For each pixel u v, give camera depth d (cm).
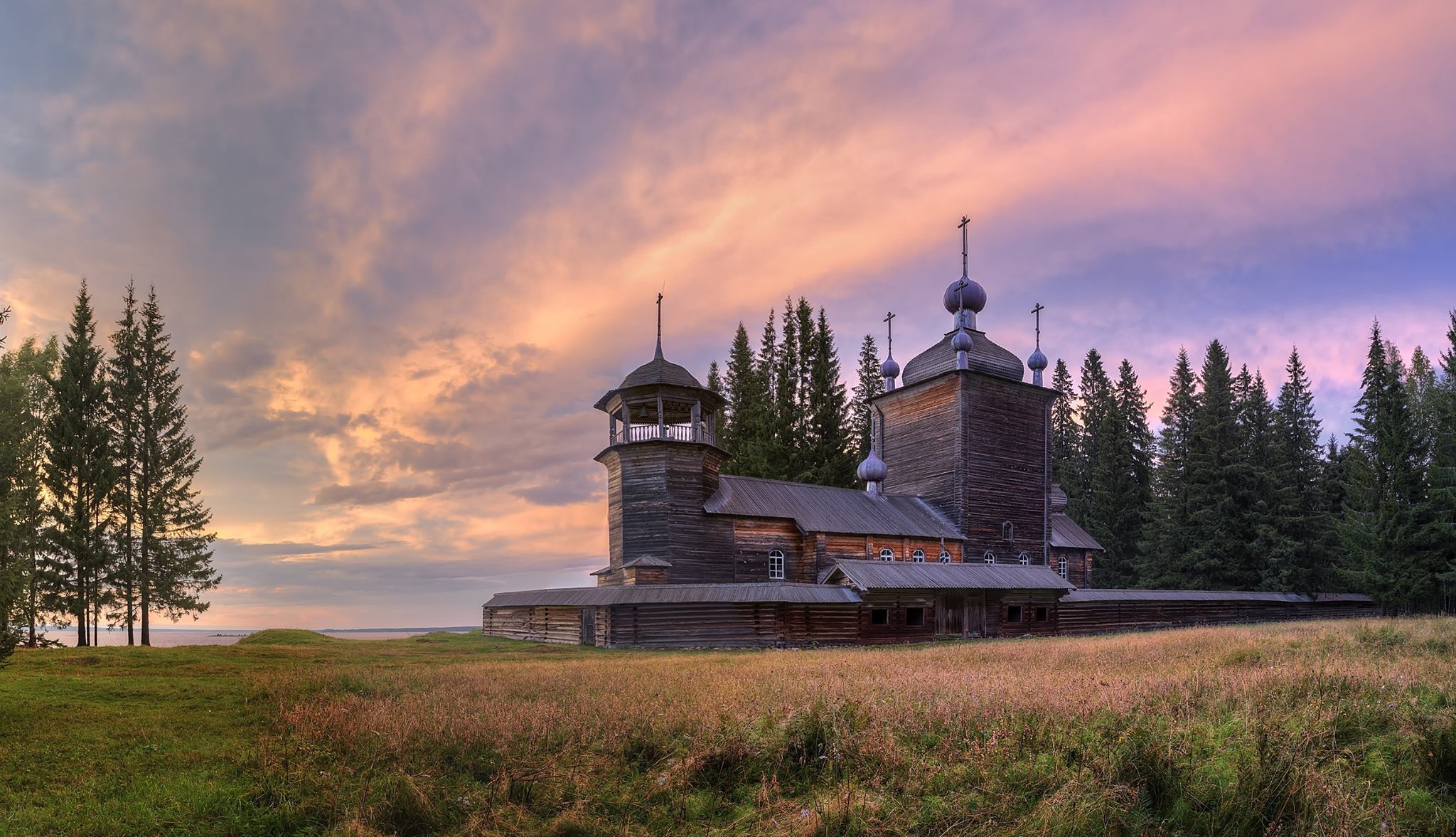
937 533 4969
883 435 5869
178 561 4372
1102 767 963
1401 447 4950
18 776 1133
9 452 2041
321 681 1884
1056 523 6341
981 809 917
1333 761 984
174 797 1037
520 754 1157
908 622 4197
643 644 3594
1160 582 6556
